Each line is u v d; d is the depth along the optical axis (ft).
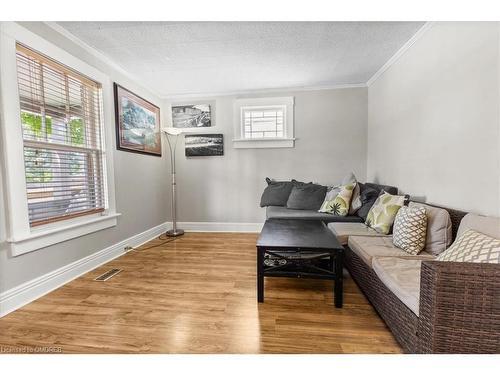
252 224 12.59
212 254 9.16
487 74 4.76
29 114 5.98
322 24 6.66
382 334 4.57
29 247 5.75
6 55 5.26
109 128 8.63
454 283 3.05
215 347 4.27
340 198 9.15
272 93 12.03
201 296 6.04
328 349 4.20
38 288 6.02
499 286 2.95
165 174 12.92
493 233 4.05
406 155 7.94
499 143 4.55
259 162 12.35
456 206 5.66
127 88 9.84
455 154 5.67
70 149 7.16
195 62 8.93
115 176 9.00
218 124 12.51
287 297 5.97
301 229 7.11
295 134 12.07
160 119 12.48
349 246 6.79
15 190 5.46
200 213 12.92
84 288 6.47
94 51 7.94
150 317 5.16
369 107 11.34
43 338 4.52
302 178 12.12
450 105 5.83
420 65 7.09
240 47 7.89
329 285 6.61
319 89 11.75
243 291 6.29
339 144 11.78
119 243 9.17
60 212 6.88
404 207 6.16
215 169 12.68
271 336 4.54
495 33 4.58
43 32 6.25
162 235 12.06
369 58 8.79
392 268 4.67
